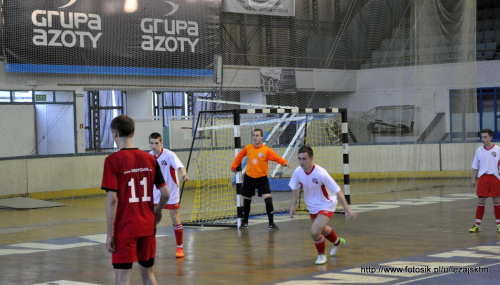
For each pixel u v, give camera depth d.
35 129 21.41
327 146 21.16
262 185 11.91
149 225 5.41
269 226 11.84
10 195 18.39
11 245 10.68
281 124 20.50
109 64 20.20
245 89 23.66
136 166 5.38
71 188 19.83
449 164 20.91
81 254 9.46
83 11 19.77
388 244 9.52
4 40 18.73
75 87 20.50
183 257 8.88
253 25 23.78
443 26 20.55
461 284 6.36
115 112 28.45
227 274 7.53
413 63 21.42
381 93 24.73
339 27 25.03
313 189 8.04
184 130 23.91
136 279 7.48
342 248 9.25
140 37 20.67
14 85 19.25
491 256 8.22
